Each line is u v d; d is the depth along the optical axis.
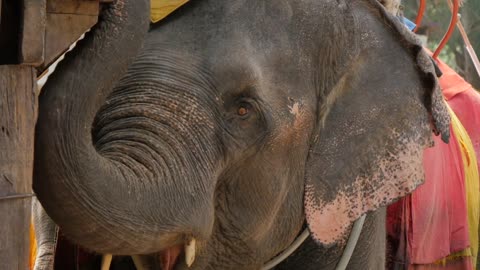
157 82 6.70
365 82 7.82
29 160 5.17
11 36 5.24
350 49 7.75
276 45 7.27
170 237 6.42
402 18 9.30
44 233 7.30
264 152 7.21
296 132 7.41
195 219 6.59
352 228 8.34
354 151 7.74
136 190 6.14
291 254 8.45
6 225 5.11
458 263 10.20
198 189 6.65
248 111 7.05
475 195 10.41
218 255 7.38
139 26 5.63
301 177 7.64
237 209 7.27
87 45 5.53
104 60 5.54
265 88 7.14
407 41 7.95
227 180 7.16
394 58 7.93
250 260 7.54
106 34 5.54
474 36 31.70
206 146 6.77
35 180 5.48
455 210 10.00
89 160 5.59
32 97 5.17
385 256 9.30
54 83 5.47
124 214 5.97
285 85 7.29
